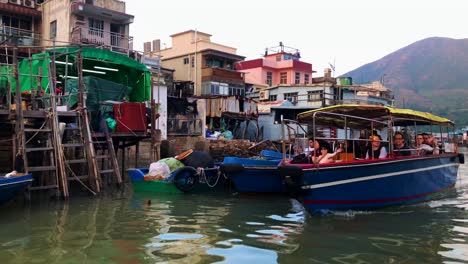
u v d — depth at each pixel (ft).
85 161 40.78
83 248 22.33
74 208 33.76
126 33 94.58
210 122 93.04
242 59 124.67
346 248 22.80
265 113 104.99
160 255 21.21
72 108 48.29
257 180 41.73
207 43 122.42
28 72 54.08
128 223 28.48
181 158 46.42
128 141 52.44
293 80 147.13
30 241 23.63
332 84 113.09
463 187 49.01
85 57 56.95
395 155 35.86
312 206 29.63
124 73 65.26
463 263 20.47
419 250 22.56
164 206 35.42
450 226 28.14
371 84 147.84
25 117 37.91
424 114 38.83
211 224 28.55
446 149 48.39
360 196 31.50
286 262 20.36
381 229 27.04
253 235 25.48
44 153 41.11
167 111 82.74
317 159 32.91
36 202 36.22
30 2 90.12
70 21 85.92
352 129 44.11
